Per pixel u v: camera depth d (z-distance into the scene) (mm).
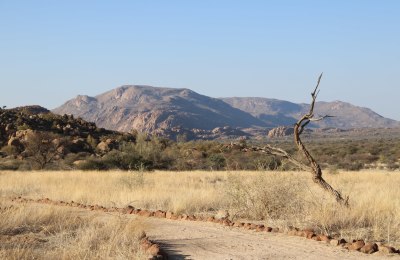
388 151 73812
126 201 17141
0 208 13172
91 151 64812
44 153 53531
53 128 76562
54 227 11383
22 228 11461
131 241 9148
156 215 13773
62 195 19984
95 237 9422
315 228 10891
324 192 14180
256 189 13273
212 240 9914
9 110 82250
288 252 8609
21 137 64688
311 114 13289
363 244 8805
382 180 25312
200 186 22703
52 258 7992
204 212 14781
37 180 28062
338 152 73500
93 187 22516
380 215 11438
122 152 46438
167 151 49250
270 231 10898
